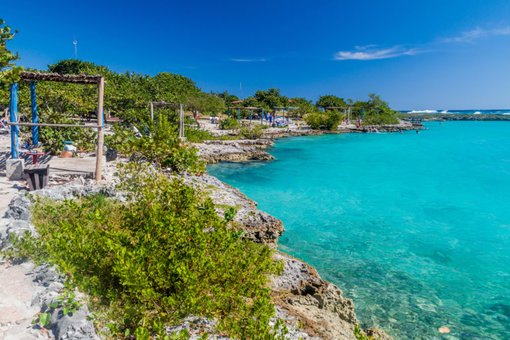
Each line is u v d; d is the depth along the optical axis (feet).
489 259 42.32
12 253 21.59
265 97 291.17
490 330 28.55
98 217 22.36
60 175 43.52
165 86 171.12
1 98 67.92
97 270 18.83
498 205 64.75
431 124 343.26
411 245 46.11
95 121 122.72
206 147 108.78
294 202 64.69
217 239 21.58
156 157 57.82
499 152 132.46
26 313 16.71
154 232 21.38
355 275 37.27
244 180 81.15
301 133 190.90
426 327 28.71
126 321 17.10
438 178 87.04
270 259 22.81
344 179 84.69
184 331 15.05
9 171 42.29
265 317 17.30
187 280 17.44
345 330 25.85
